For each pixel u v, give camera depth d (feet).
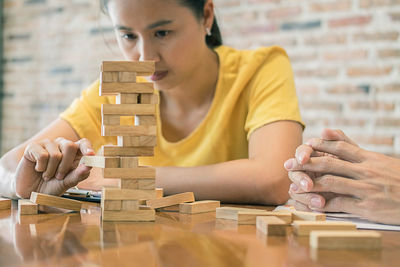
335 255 1.75
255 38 9.47
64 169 3.11
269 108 4.26
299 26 9.14
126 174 2.47
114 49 10.80
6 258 1.62
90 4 10.98
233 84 4.64
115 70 2.50
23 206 2.67
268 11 9.37
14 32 11.71
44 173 3.15
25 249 1.76
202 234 2.10
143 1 3.61
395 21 8.47
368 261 1.67
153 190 2.50
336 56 8.85
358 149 2.92
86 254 1.68
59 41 11.30
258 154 3.94
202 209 2.92
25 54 11.62
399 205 2.60
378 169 2.77
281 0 9.26
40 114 11.51
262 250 1.80
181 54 3.90
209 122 4.67
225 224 2.42
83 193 3.40
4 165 3.90
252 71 4.58
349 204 2.77
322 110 8.93
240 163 3.80
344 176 2.88
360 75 8.68
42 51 11.46
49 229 2.19
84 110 4.78
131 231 2.16
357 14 8.70
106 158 2.47
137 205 2.48
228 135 4.68
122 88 2.51
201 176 3.72
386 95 8.51
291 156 3.89
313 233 1.89
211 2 4.40
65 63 11.25
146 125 2.53
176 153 4.78
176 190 3.73
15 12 11.70
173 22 3.75
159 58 3.87
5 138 11.84
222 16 9.69
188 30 3.88
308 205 2.95
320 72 8.96
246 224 2.43
